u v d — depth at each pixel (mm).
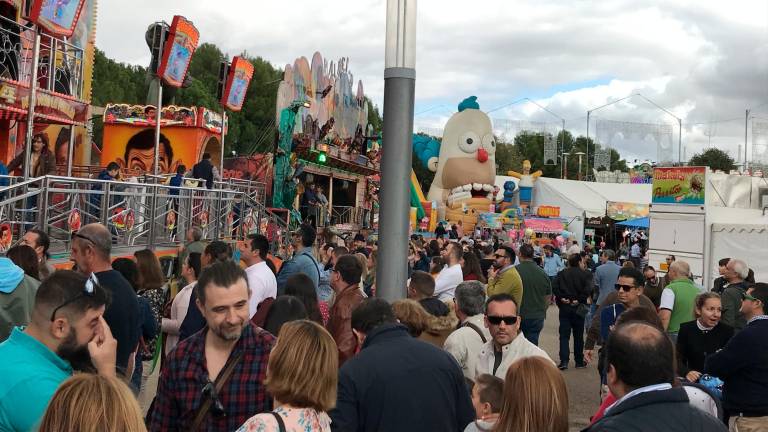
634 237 38125
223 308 3148
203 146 23781
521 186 45781
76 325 2842
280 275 7785
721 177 22469
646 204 38969
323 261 10352
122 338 4426
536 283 9227
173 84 14867
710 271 17453
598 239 44156
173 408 3248
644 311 4773
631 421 2617
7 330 4328
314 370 2801
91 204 10000
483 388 3619
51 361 2807
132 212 11078
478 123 45562
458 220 42656
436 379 3658
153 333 5648
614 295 9125
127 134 23172
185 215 13375
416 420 3545
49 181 8914
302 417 2781
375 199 36094
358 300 5562
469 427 3592
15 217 9133
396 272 5434
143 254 6355
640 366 2717
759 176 24156
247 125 55062
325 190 31969
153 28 14320
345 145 30875
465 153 45281
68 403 2033
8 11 14406
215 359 3287
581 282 11352
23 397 2617
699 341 6133
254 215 18203
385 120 5535
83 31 19688
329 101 29672
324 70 29062
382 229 5488
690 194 17922
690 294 7727
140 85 53656
